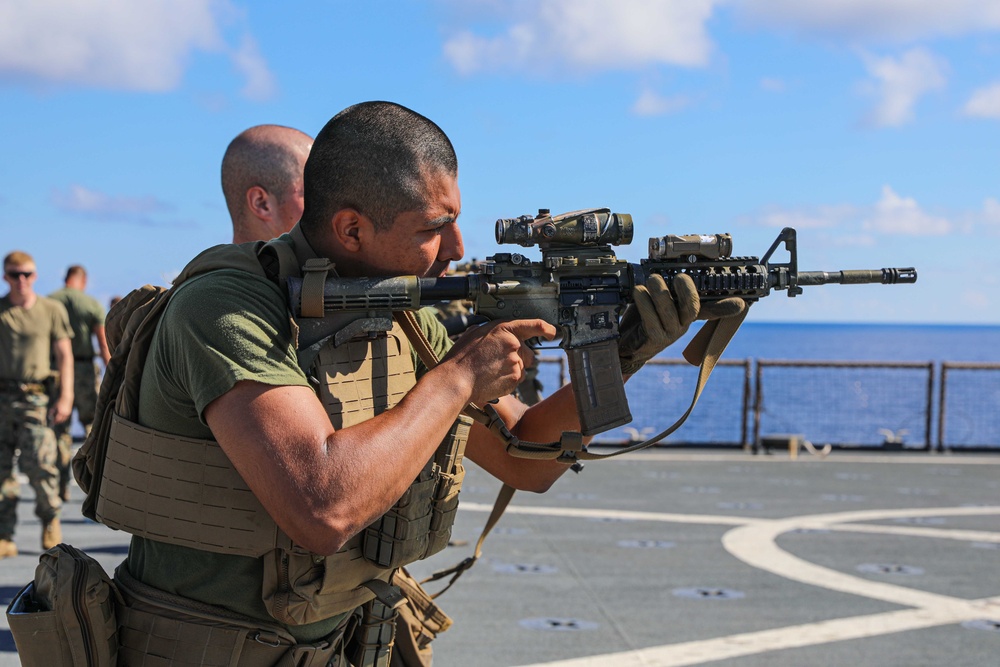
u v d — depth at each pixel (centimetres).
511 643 485
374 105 196
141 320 197
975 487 1062
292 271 194
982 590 607
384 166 192
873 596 589
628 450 221
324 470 171
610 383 214
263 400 175
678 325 213
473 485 1012
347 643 212
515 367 197
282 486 171
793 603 572
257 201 276
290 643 192
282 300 190
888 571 655
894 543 748
